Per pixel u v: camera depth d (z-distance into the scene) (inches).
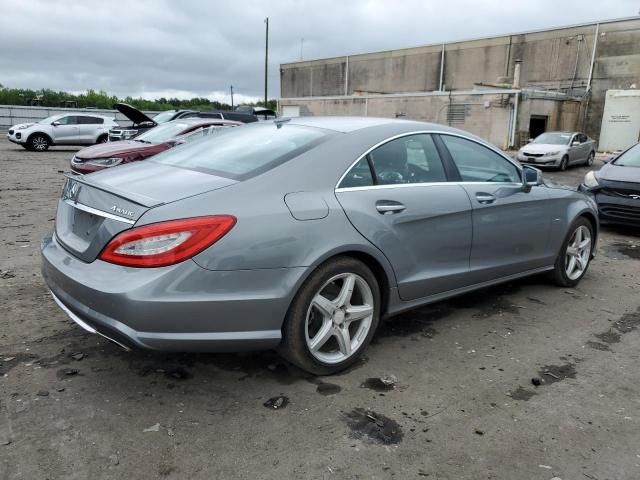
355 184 128.6
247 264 107.1
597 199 303.9
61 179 479.5
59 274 113.3
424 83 1729.8
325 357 124.9
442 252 146.7
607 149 1089.4
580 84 1318.9
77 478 89.8
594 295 193.3
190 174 122.5
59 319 152.6
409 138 145.9
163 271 101.0
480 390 123.2
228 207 108.0
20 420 104.7
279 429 105.6
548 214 181.6
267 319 111.0
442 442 103.0
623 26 1233.4
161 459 95.4
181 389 119.1
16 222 283.3
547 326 162.7
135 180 120.1
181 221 102.7
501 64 1505.9
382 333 153.9
